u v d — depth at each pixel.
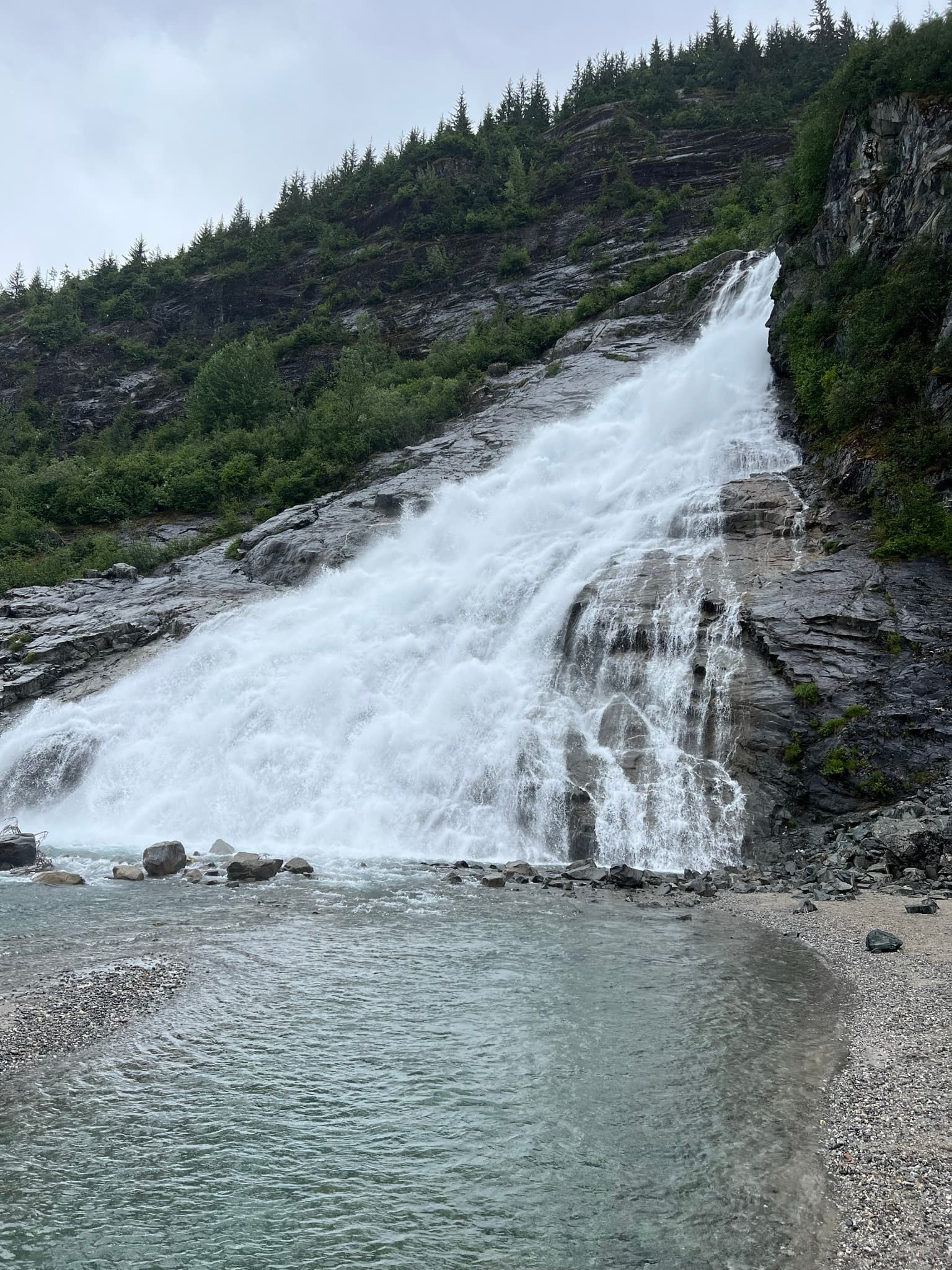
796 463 42.66
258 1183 9.34
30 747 36.06
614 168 117.69
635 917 19.67
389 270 121.69
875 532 33.44
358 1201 9.06
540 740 30.09
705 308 64.81
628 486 45.91
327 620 40.91
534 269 108.25
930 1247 7.89
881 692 26.56
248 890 22.22
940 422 34.25
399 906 20.55
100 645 42.91
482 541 45.62
